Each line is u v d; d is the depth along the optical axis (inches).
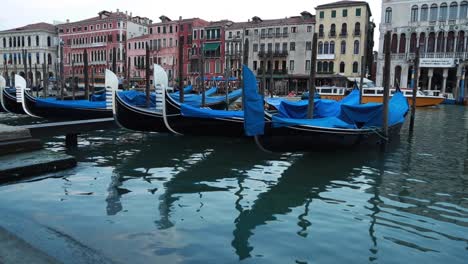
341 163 434.0
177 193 311.7
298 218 259.8
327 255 204.5
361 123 522.0
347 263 196.1
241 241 219.0
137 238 216.8
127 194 304.5
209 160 444.1
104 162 423.5
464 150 532.7
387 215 269.1
